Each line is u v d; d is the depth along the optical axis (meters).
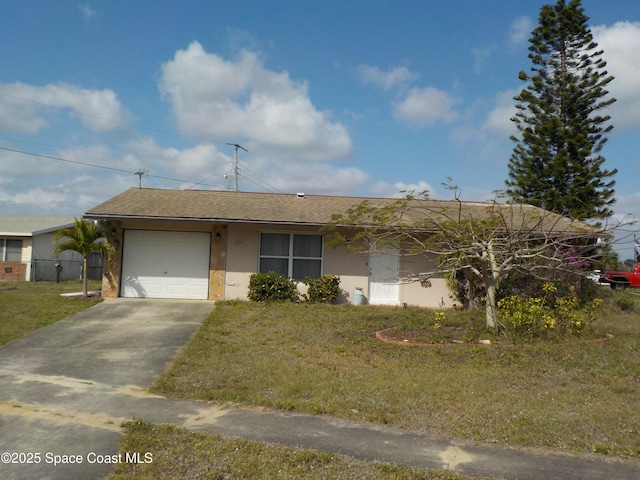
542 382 8.35
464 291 17.17
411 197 12.64
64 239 26.86
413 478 4.98
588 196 27.58
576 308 14.27
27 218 33.00
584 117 28.47
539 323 11.43
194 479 4.84
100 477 4.85
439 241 12.34
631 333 12.62
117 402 7.04
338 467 5.14
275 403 7.05
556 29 28.58
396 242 14.91
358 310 15.52
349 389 7.74
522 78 29.39
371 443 5.81
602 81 27.92
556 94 28.62
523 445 5.90
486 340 11.12
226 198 19.31
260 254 17.28
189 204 17.97
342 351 10.23
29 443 5.59
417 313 15.25
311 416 6.66
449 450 5.69
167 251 17.17
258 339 11.18
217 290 17.02
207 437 5.79
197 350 10.02
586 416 6.86
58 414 6.52
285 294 16.58
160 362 9.20
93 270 29.94
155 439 5.70
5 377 8.12
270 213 17.36
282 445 5.65
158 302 16.08
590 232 11.84
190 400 7.21
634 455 5.69
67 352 9.80
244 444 5.62
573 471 5.26
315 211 18.08
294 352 10.08
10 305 14.59
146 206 17.31
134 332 11.63
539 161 28.52
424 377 8.45
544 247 11.28
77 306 14.77
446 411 6.90
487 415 6.78
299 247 17.42
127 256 17.08
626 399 7.61
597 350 10.30
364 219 14.62
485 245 11.55
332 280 16.83
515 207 16.11
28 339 10.76
